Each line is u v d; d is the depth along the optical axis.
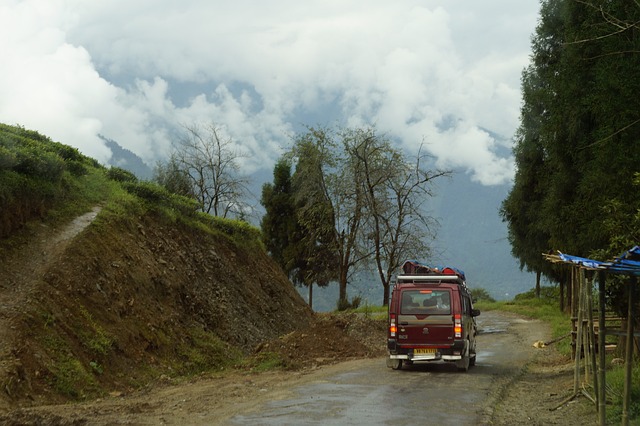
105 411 11.45
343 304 54.66
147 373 16.77
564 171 25.33
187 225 26.67
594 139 21.34
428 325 17.97
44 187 19.05
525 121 39.38
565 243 26.86
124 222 21.62
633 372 12.54
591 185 20.48
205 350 20.34
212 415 11.04
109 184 24.17
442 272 25.25
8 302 14.73
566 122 23.44
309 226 54.91
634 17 17.55
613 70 18.09
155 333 18.67
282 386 14.84
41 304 15.11
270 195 64.12
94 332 16.09
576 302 20.08
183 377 17.66
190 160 49.31
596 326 15.66
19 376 12.80
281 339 23.94
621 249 13.98
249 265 30.53
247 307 26.48
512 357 23.31
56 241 17.95
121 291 18.45
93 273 17.70
